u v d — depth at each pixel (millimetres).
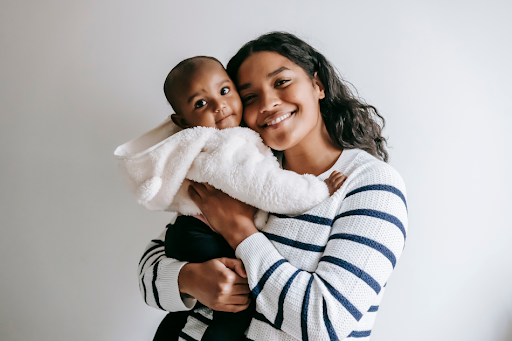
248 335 795
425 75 1173
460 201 1171
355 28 1203
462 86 1155
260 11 1258
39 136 1394
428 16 1165
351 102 994
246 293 788
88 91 1367
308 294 693
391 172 801
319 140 945
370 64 1200
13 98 1399
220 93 953
